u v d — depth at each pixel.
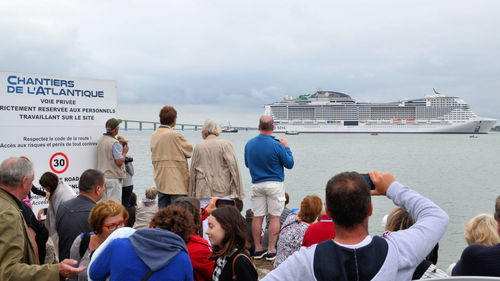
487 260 2.43
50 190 5.12
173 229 2.78
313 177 27.89
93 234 3.40
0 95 6.02
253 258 6.36
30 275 2.87
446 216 1.97
